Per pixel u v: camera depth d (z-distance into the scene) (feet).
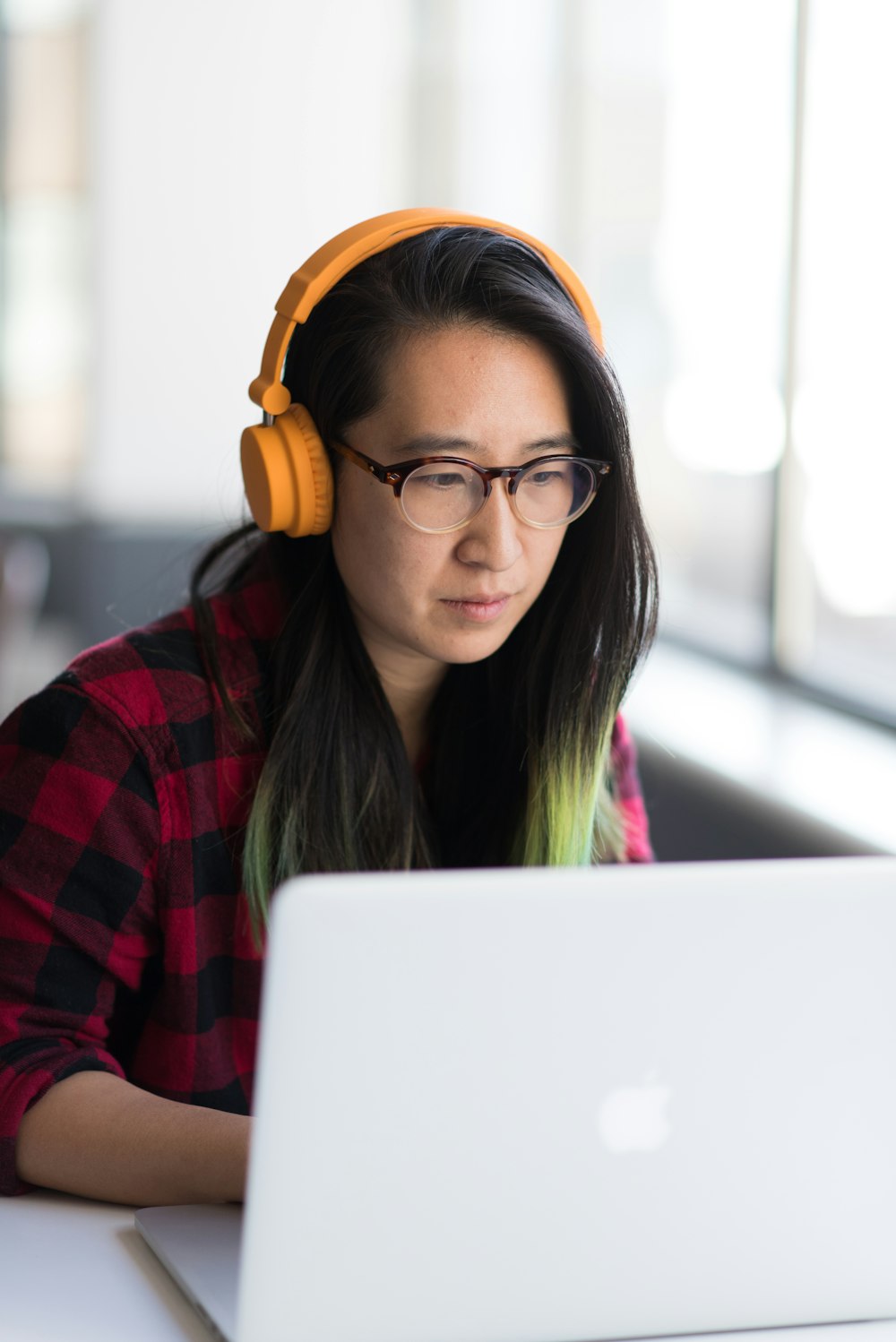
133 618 17.29
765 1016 2.80
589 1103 2.75
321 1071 2.62
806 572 10.25
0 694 13.56
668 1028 2.76
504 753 4.43
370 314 3.69
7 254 19.07
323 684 4.04
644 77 12.63
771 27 10.16
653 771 9.20
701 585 11.60
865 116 9.10
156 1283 3.13
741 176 10.77
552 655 4.26
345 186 16.88
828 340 9.70
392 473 3.70
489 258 3.76
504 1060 2.70
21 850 3.76
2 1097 3.55
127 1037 4.17
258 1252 2.67
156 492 17.26
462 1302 2.78
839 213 9.47
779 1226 2.91
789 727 9.48
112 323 16.92
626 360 12.80
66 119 18.47
